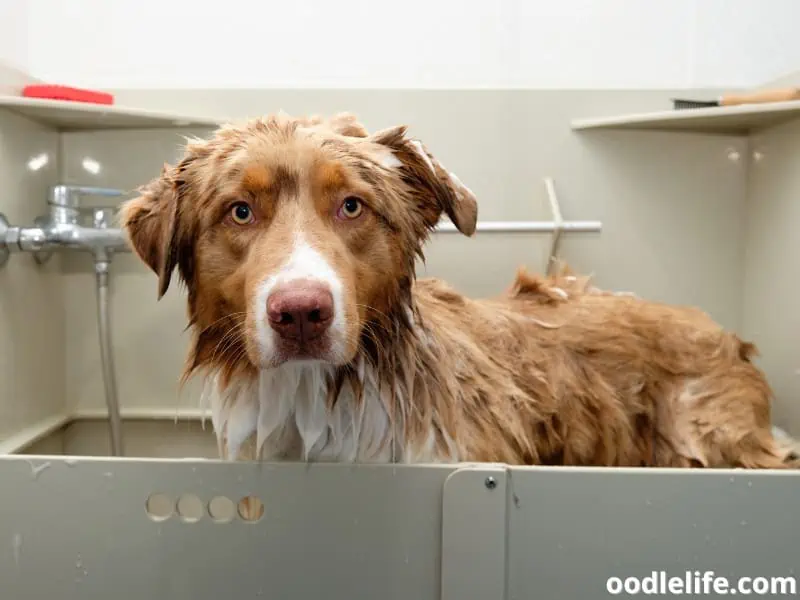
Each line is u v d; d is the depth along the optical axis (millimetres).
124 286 1547
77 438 1580
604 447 1204
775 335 1431
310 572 800
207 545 799
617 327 1258
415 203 989
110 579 803
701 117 1355
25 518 799
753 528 772
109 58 1517
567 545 780
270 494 796
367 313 919
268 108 1507
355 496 792
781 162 1408
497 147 1529
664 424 1229
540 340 1217
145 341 1560
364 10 1514
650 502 773
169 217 929
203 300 943
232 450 992
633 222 1552
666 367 1245
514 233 1495
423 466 787
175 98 1501
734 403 1209
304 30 1516
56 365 1532
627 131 1524
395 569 796
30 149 1398
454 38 1524
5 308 1325
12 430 1359
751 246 1531
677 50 1528
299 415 958
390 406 960
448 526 784
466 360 1097
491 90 1517
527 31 1523
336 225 871
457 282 1572
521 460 1096
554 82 1535
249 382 972
